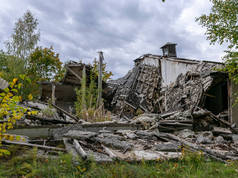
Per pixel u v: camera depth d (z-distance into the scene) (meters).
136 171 3.06
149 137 6.46
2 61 13.74
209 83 10.34
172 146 4.96
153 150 4.81
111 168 3.12
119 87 18.81
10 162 3.16
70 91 17.42
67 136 5.05
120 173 2.94
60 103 16.86
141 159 3.78
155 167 3.46
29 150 3.75
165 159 3.87
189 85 12.20
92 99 11.16
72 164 3.25
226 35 6.45
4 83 6.38
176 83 13.94
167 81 15.94
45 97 17.36
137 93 17.17
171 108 13.33
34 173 2.75
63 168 3.07
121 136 6.36
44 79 21.27
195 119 8.82
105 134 6.23
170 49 18.03
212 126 9.01
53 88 15.66
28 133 6.13
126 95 16.59
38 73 18.19
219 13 6.74
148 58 19.98
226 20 6.57
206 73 10.62
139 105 15.71
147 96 16.38
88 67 13.47
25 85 11.74
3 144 3.81
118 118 13.62
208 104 13.69
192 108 10.74
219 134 8.16
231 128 8.84
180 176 3.03
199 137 6.92
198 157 3.87
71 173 2.95
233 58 6.30
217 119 9.46
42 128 6.38
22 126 6.09
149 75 17.84
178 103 12.63
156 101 15.75
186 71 13.48
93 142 5.08
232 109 9.87
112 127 7.60
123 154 4.28
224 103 13.09
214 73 9.90
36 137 6.16
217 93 13.21
